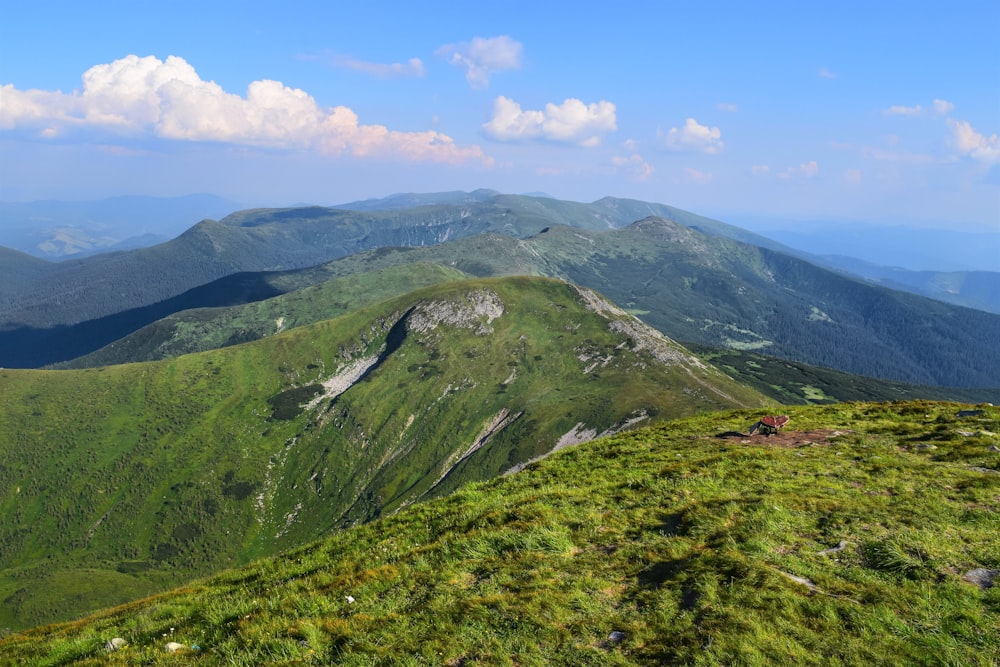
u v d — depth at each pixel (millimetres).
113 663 12688
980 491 16719
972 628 9945
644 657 10156
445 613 12242
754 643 9969
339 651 11461
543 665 10219
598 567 13898
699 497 18094
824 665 9430
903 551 12719
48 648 14969
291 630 12398
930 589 11242
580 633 11070
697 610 11266
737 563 12586
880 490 17734
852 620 10453
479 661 10523
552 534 15828
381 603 13430
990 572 11773
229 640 12594
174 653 12734
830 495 17156
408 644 11250
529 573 13773
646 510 17406
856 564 12641
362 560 17609
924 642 9711
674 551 13977
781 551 13430
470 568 14727
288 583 16547
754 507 16156
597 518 17156
